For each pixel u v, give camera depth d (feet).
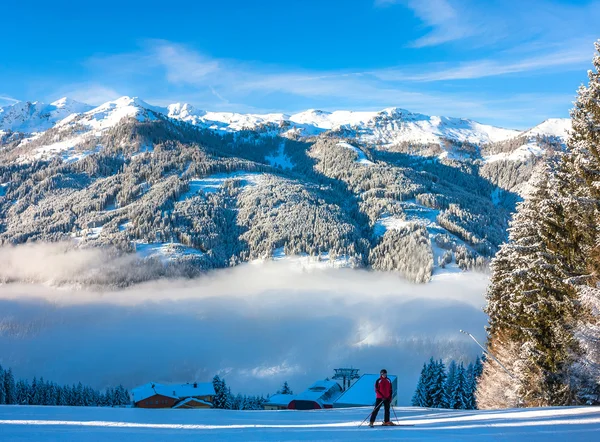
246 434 46.06
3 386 270.26
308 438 42.29
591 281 71.10
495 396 108.47
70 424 55.26
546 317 84.12
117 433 46.73
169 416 68.13
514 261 94.22
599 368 68.39
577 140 76.43
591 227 73.20
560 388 80.64
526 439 37.58
